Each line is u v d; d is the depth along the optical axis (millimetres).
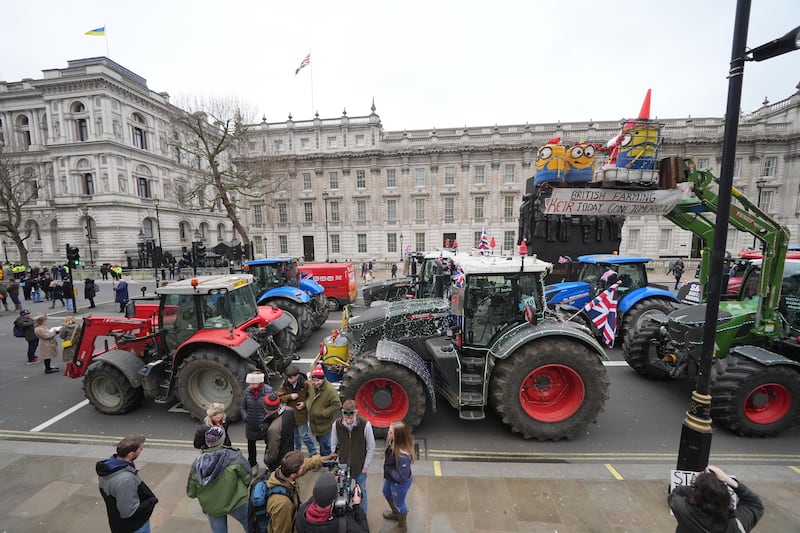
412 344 5953
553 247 13977
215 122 26844
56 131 40375
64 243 40906
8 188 32750
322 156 39906
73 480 4441
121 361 6000
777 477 4320
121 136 40656
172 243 47844
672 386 7320
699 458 3592
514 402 5137
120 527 2846
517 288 5609
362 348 6113
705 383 3604
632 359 7664
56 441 5520
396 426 3410
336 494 2561
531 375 5355
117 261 39281
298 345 10172
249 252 24109
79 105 40094
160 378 6309
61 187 40562
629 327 9086
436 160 39125
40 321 8422
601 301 8641
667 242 38094
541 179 7012
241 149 31391
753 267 6551
